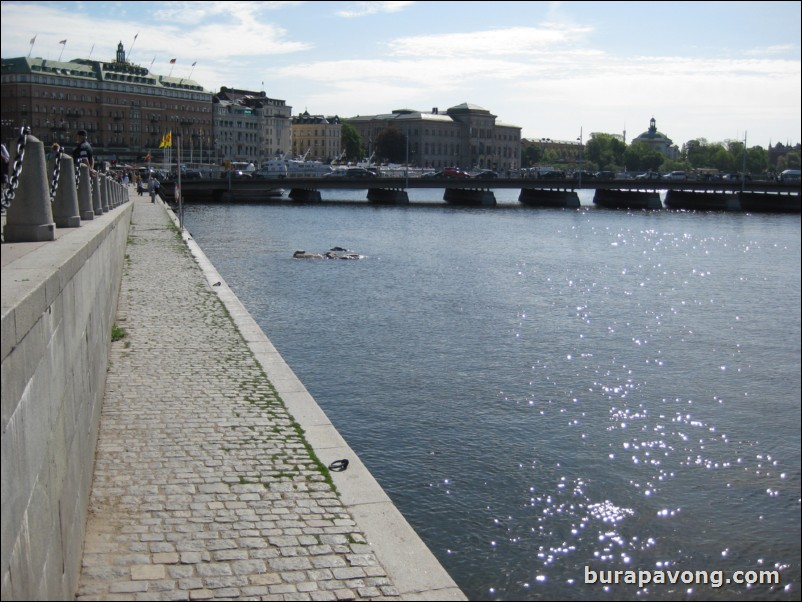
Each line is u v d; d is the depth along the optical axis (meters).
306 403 18.36
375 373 30.31
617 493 20.47
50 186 16.73
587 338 38.56
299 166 179.62
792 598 16.42
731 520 19.42
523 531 18.25
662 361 34.66
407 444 22.91
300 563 11.06
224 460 14.70
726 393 29.89
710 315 46.66
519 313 44.41
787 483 21.45
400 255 71.56
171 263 43.34
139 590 10.23
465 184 152.12
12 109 184.12
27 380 7.19
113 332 24.80
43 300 7.97
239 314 29.05
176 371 20.83
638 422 26.05
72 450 10.45
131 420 16.81
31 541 7.23
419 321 40.88
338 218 115.25
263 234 87.62
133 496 13.04
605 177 173.12
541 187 158.12
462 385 29.09
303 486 13.62
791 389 30.61
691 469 22.19
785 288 58.47
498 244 84.44
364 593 10.39
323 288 51.00
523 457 22.36
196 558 11.09
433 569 11.02
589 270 65.38
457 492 19.91
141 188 117.88
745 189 143.88
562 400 27.95
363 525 12.24
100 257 17.53
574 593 16.30
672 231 105.81
